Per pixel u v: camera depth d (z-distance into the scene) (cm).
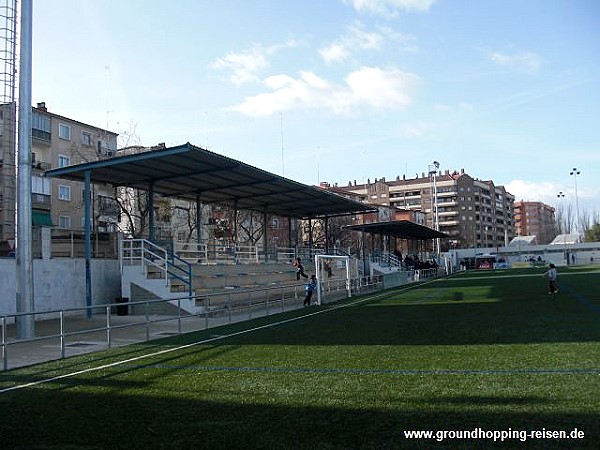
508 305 2083
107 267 2384
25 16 1598
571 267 7119
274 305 2498
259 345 1259
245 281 2909
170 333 1595
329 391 769
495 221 16312
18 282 1509
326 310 2214
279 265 3522
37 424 652
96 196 4906
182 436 591
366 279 3875
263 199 3419
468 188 14812
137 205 4619
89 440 588
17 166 1562
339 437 568
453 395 721
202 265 2642
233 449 544
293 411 672
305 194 3244
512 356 993
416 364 949
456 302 2339
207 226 5988
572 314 1689
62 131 5453
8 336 1585
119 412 698
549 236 19238
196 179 2639
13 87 1675
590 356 961
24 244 1521
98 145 5166
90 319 2044
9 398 795
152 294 2225
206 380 877
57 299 2130
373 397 727
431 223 14750
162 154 2044
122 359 1121
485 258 8744
